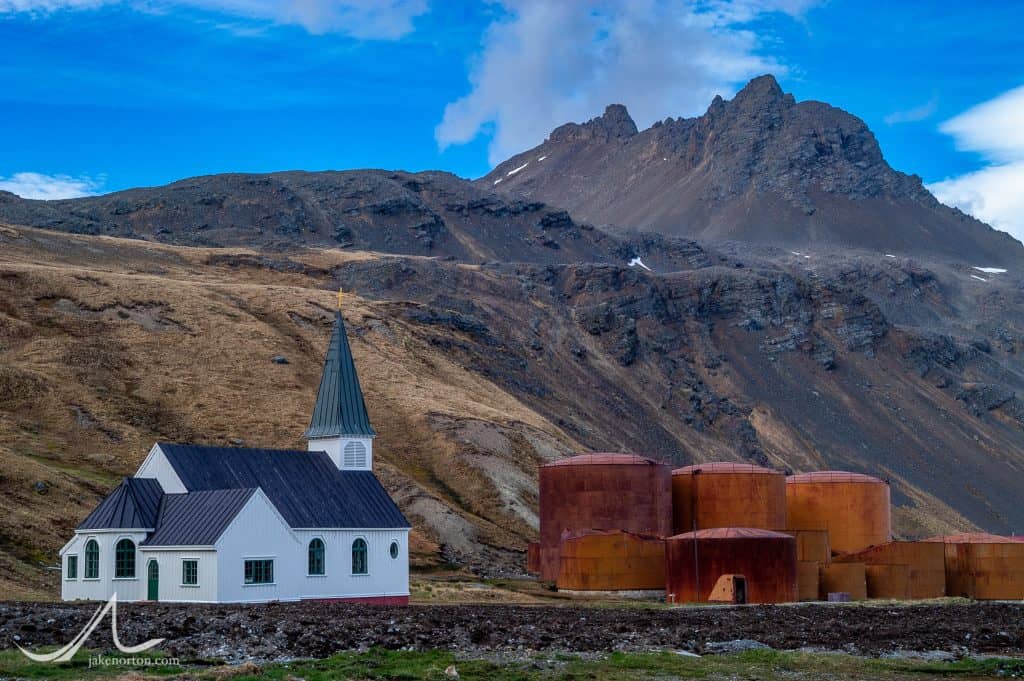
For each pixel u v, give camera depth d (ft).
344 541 272.51
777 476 402.72
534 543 417.90
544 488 401.49
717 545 327.47
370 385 596.70
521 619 233.76
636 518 385.50
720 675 169.58
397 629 200.03
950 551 387.96
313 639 183.52
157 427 479.00
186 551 246.27
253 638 182.60
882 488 428.56
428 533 445.78
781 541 328.70
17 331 542.16
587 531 368.27
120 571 252.42
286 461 284.61
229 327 607.37
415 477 511.40
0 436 422.41
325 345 644.27
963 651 205.67
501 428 578.25
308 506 271.90
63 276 612.29
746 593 323.98
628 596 347.36
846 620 258.37
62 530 328.08
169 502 259.19
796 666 180.75
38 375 490.08
